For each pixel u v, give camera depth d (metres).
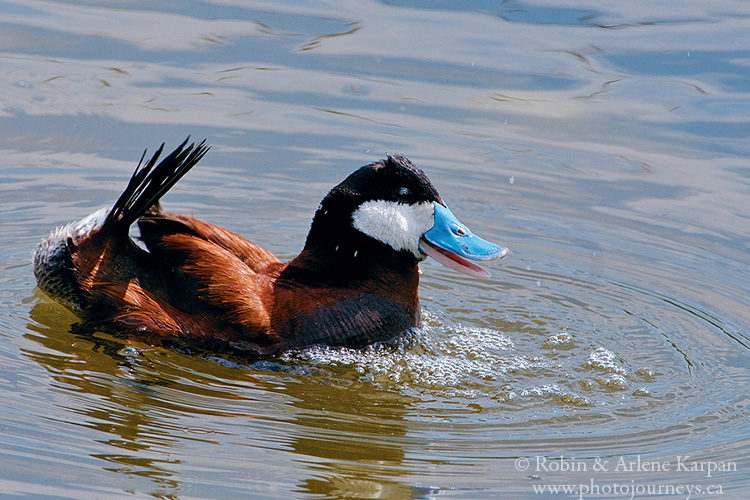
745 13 17.14
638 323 9.94
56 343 8.76
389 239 9.26
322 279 9.12
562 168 12.98
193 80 14.58
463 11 17.23
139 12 16.72
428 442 7.57
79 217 11.38
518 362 9.08
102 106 13.70
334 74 14.95
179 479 6.86
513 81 14.95
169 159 8.69
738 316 10.07
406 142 13.34
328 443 7.46
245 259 9.18
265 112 13.88
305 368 8.66
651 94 14.66
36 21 16.08
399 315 9.27
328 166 12.76
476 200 12.26
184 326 8.63
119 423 7.53
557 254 11.34
